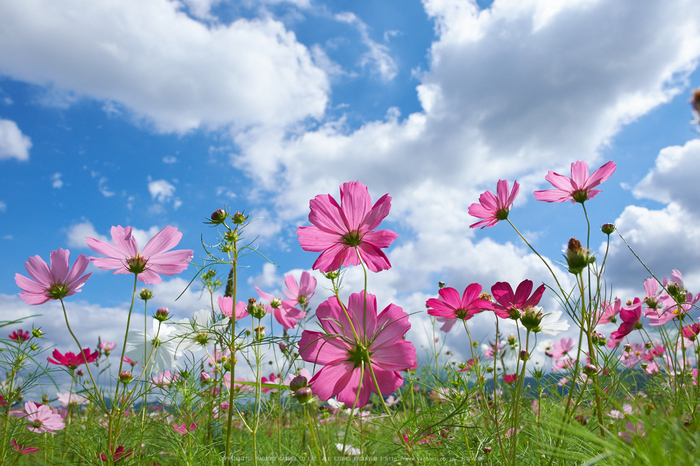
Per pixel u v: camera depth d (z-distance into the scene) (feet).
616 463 0.82
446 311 1.22
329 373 0.98
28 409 1.63
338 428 1.82
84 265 1.21
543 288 1.07
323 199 1.01
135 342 1.67
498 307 1.10
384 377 0.97
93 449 1.44
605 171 1.26
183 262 1.24
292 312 1.57
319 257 1.02
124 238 1.23
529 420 1.34
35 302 1.20
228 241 1.24
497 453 1.22
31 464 1.67
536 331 1.35
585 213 1.30
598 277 1.22
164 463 1.57
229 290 1.59
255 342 1.17
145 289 1.66
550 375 1.64
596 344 1.27
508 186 1.42
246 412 1.54
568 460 1.04
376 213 0.99
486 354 1.96
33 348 1.73
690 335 1.53
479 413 1.24
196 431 1.50
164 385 1.55
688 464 0.66
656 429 0.74
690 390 1.34
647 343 2.06
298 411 1.93
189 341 1.65
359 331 0.99
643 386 1.67
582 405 1.35
